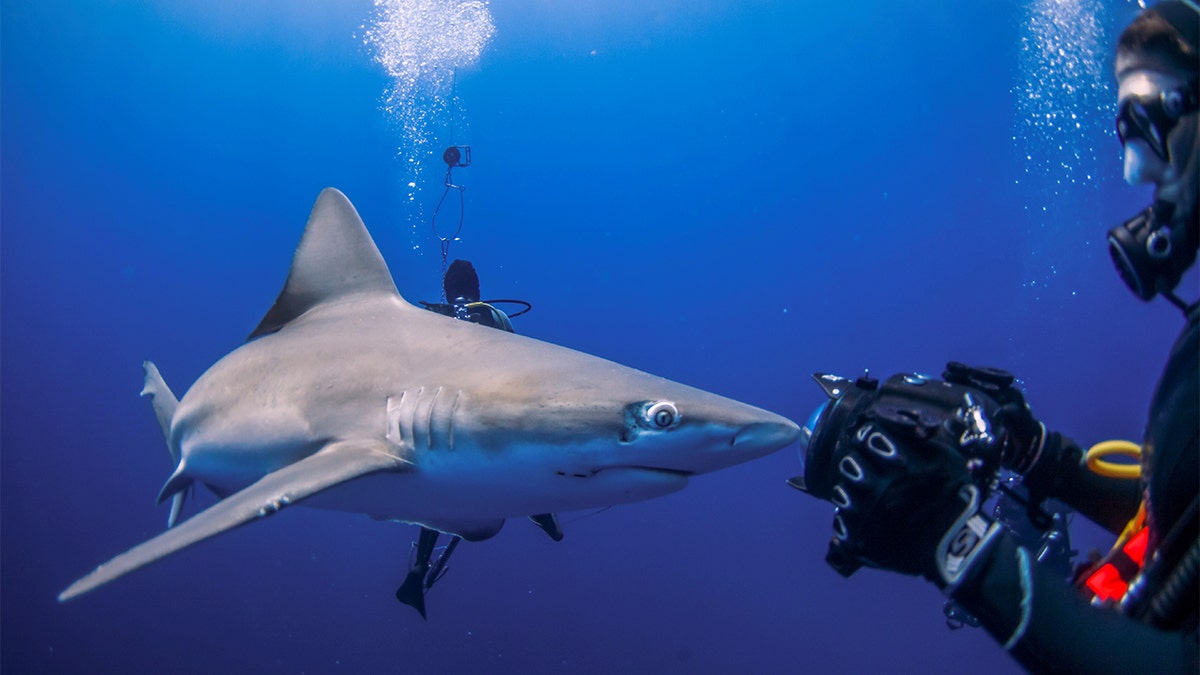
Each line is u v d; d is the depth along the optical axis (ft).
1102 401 74.69
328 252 11.66
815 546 53.47
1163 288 3.38
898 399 3.47
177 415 12.26
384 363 9.92
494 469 8.64
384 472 8.73
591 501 8.80
